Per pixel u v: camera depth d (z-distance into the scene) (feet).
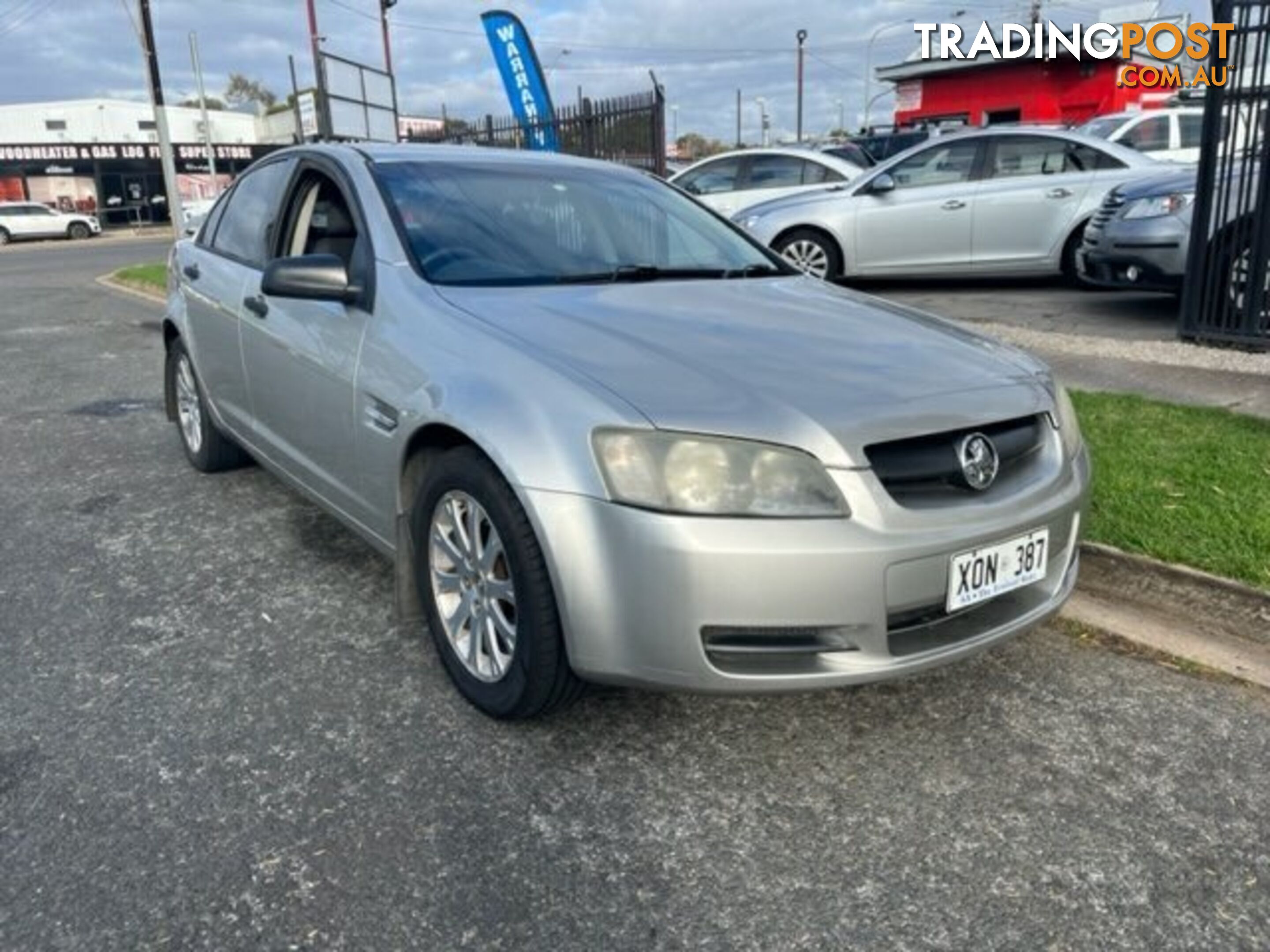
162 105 65.05
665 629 7.64
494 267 10.92
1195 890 7.13
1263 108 20.72
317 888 7.14
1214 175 21.76
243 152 173.88
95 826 7.79
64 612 11.65
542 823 7.86
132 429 20.49
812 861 7.45
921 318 11.12
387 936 6.70
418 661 10.43
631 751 8.82
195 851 7.51
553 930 6.77
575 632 7.95
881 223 32.48
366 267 10.88
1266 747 8.84
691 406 7.82
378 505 10.41
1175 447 15.01
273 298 12.37
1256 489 13.12
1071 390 18.80
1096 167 30.48
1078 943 6.64
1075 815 7.93
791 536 7.51
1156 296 30.89
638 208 13.10
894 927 6.80
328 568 12.87
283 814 7.94
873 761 8.67
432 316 9.79
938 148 32.35
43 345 32.68
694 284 11.46
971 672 10.14
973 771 8.52
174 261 17.20
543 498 7.91
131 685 9.95
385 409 9.86
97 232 128.06
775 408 7.90
